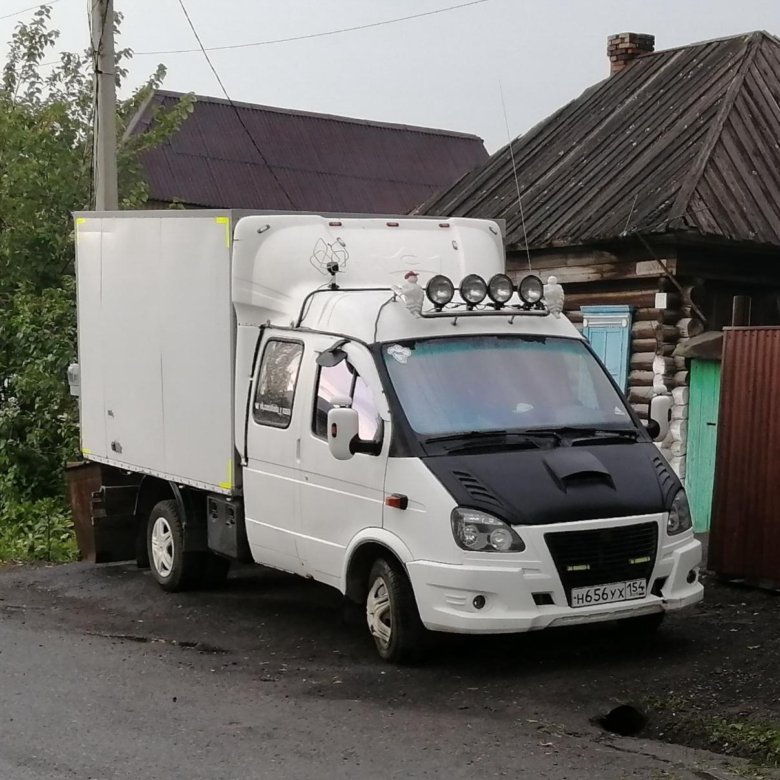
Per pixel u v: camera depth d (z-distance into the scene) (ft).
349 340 25.53
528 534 22.17
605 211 43.65
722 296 43.06
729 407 30.66
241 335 28.58
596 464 23.56
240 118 103.40
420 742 18.90
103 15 44.42
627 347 42.83
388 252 28.94
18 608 31.22
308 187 101.91
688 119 47.34
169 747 18.69
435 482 22.67
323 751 18.45
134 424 33.45
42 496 48.37
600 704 21.11
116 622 29.22
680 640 25.45
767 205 41.98
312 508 25.85
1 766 17.74
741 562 30.32
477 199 51.90
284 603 30.94
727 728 19.42
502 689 22.13
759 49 51.16
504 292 26.30
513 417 24.56
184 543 31.81
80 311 36.37
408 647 23.58
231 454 28.84
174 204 73.77
